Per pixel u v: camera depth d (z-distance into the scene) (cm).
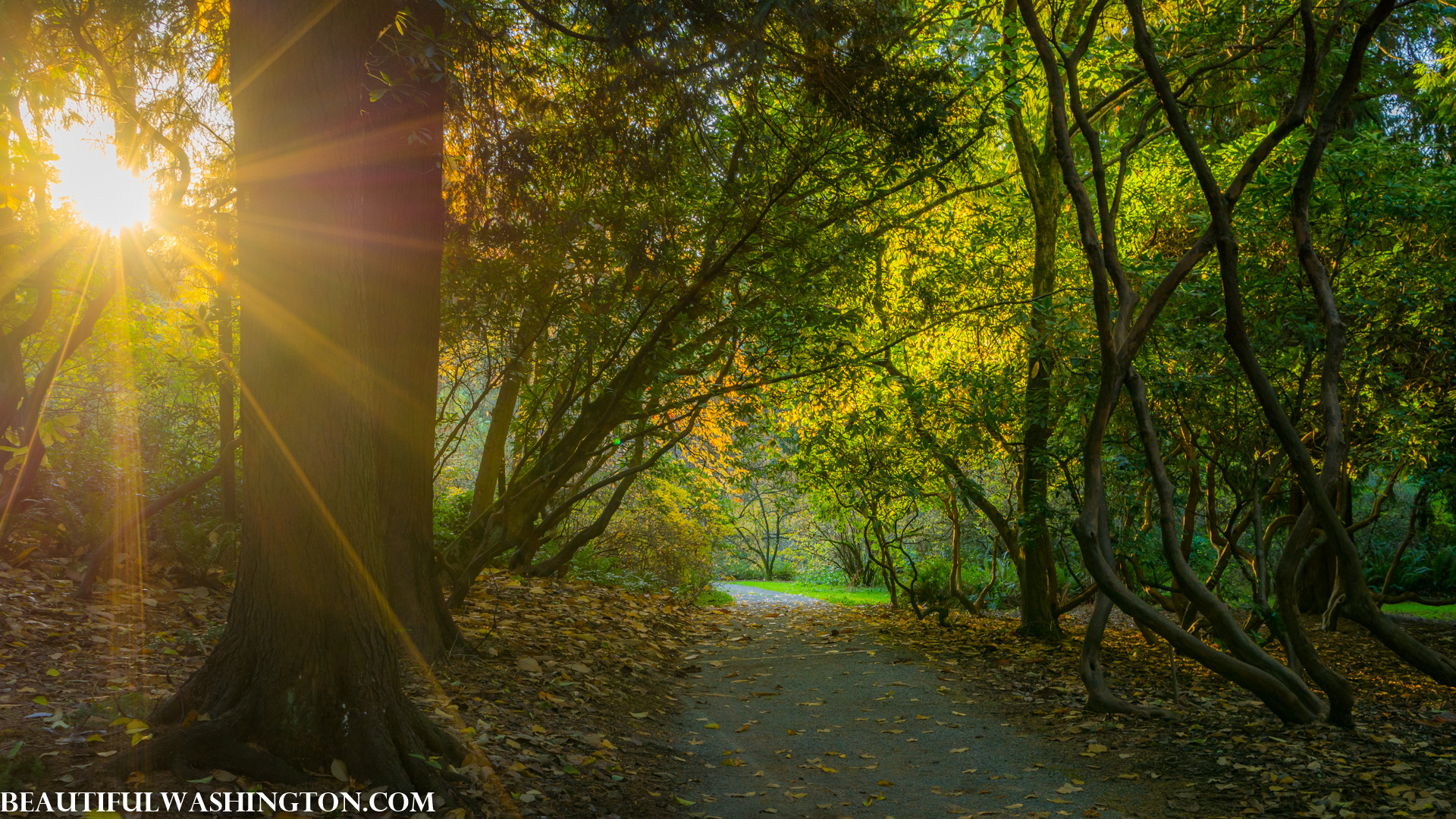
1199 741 623
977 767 587
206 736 369
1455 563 1639
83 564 742
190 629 618
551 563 1270
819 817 482
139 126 680
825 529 2198
